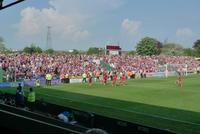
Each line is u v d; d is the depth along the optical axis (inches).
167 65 2822.3
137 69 2630.4
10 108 237.9
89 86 1683.1
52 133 170.4
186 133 629.9
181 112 897.5
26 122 185.8
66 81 1939.0
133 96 1251.8
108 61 2719.0
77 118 580.4
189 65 3270.2
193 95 1293.1
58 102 1042.7
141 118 789.2
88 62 2551.7
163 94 1325.0
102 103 1040.8
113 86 1683.1
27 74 1829.5
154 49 5856.3
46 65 2142.0
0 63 1861.5
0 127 205.0
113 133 505.4
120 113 857.5
